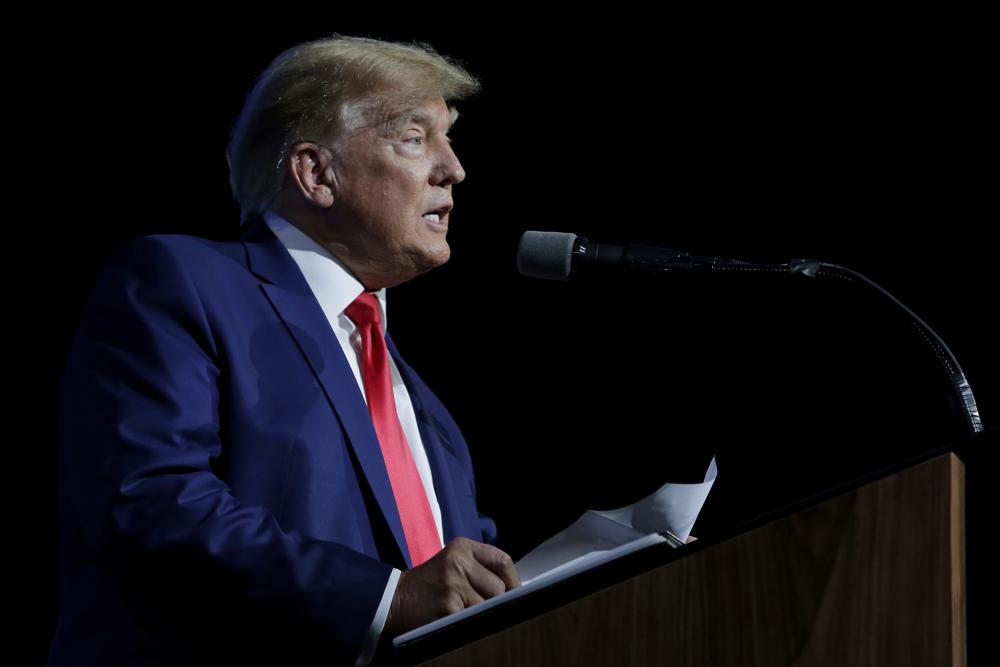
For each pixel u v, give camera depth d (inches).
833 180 492.4
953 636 129.7
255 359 231.3
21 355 471.8
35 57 474.3
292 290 247.9
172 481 200.7
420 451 266.5
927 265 475.2
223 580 192.2
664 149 513.7
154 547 194.2
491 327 532.1
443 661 150.7
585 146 520.7
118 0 478.6
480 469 526.3
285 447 223.3
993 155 469.4
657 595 143.2
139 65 480.1
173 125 481.7
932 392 470.3
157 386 212.5
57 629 218.7
